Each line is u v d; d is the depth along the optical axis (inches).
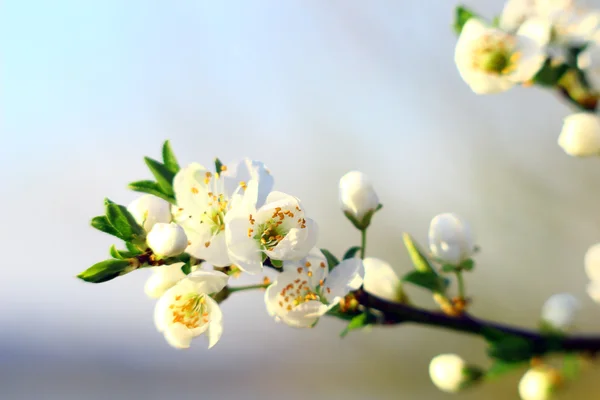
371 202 15.8
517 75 16.7
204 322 15.0
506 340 15.8
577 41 17.0
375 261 16.6
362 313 15.7
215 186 15.1
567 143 16.7
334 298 15.0
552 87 17.0
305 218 14.9
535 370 16.7
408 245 16.1
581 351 16.2
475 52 16.8
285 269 15.1
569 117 16.8
